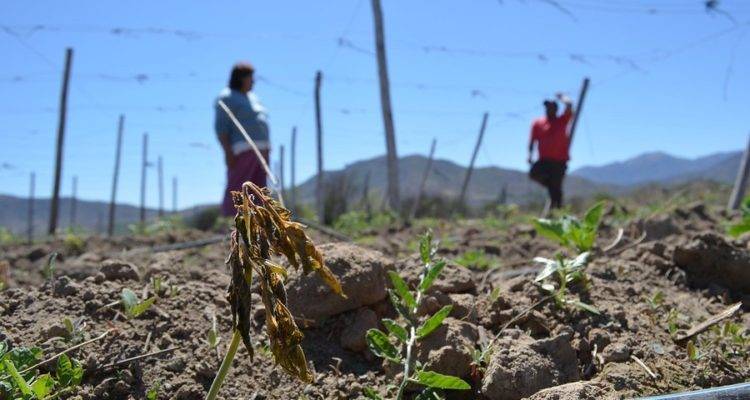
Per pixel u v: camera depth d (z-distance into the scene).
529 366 2.88
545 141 10.91
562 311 3.36
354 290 3.28
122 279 3.59
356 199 17.81
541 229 3.96
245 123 6.78
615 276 3.88
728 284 3.96
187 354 3.03
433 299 3.28
